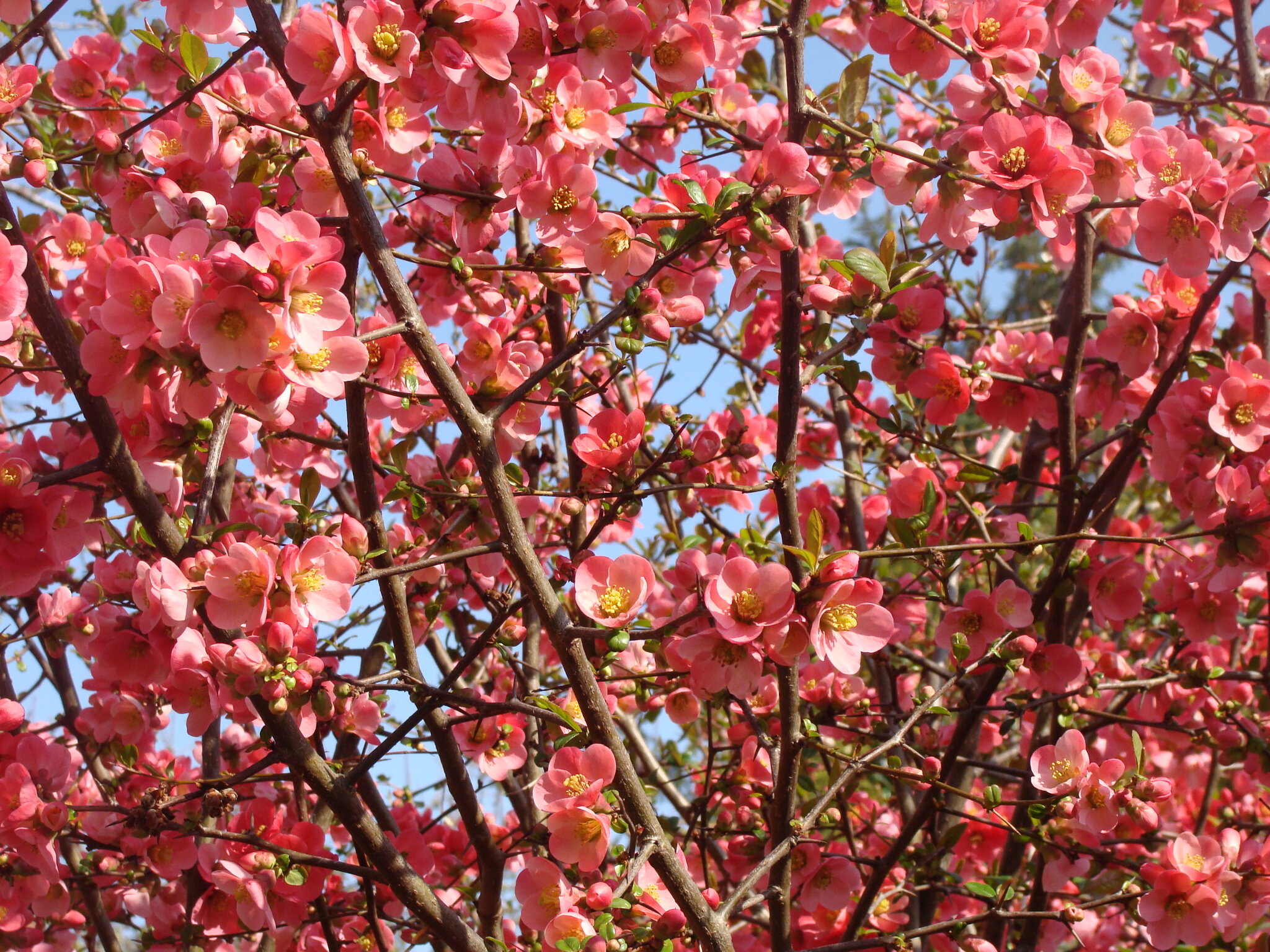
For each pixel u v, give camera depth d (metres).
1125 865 1.00
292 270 0.88
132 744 1.12
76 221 1.11
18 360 1.07
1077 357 1.19
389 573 0.93
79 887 1.20
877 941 0.98
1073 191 0.99
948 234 1.04
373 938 1.13
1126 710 1.36
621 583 0.95
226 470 1.13
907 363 1.16
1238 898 1.03
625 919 0.96
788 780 1.00
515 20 0.93
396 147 1.06
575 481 1.19
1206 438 1.11
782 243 0.96
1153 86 1.54
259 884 0.99
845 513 1.27
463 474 1.12
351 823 0.96
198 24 1.01
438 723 1.03
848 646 0.90
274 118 1.07
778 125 1.24
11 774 1.00
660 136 1.27
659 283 1.08
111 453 0.94
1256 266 1.16
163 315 0.87
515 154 1.04
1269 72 1.35
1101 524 1.26
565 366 1.09
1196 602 1.17
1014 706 1.08
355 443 1.04
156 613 0.94
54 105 1.07
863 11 1.25
